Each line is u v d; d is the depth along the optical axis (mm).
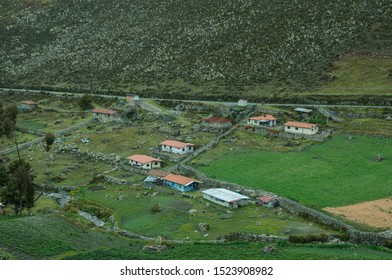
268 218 91125
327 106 155000
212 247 77688
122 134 156375
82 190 118125
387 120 141375
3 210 106312
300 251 74438
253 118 149375
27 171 112125
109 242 82000
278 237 80750
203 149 134625
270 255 71500
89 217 102188
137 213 101375
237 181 109500
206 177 113125
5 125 139875
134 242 83750
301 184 105312
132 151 141000
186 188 110312
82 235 83188
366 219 85812
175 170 124000
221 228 88625
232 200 98188
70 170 132625
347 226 81875
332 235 80562
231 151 131500
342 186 103125
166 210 100188
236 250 75500
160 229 91125
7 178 116375
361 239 78688
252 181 108938
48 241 76375
